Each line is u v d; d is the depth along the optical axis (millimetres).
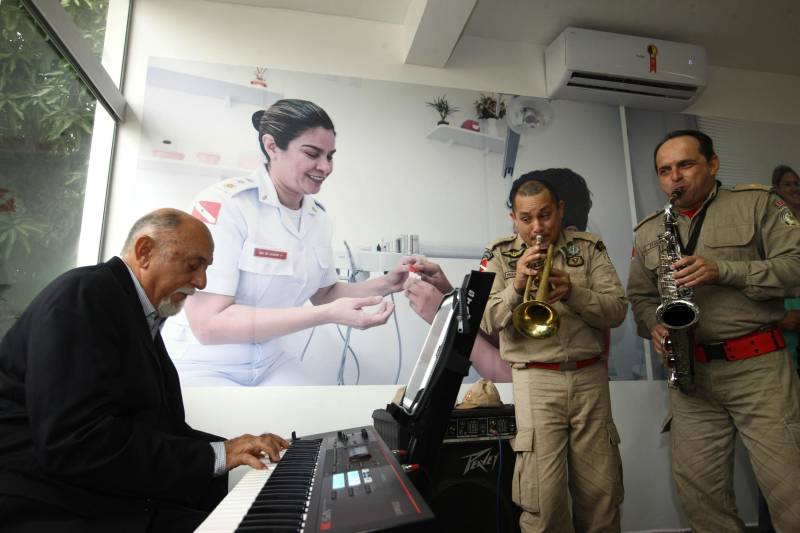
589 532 1593
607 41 2615
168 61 2377
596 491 1580
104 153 2234
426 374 1020
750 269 1703
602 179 2650
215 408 2105
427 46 2467
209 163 2307
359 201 2391
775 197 1844
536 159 2609
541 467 1582
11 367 1063
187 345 2127
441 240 2426
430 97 2578
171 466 975
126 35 2369
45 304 1042
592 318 1638
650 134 2779
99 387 991
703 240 1899
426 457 896
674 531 2287
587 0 2520
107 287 1126
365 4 2506
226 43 2443
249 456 1037
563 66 2590
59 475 920
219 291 2188
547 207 1776
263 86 2422
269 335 2197
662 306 1743
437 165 2502
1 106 1658
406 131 2510
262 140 2365
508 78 2701
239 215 2271
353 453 867
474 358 2320
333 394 2195
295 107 2418
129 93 2324
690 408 1890
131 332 1153
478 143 2572
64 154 2023
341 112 2463
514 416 1763
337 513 599
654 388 2428
